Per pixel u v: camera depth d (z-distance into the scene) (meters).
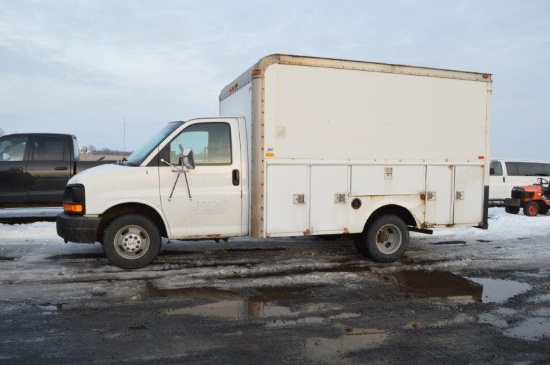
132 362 3.86
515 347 4.27
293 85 6.88
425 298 5.75
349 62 7.11
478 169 7.96
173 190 6.77
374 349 4.19
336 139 7.14
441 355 4.09
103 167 7.11
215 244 8.92
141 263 6.77
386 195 7.44
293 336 4.46
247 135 7.06
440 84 7.65
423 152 7.62
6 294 5.60
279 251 8.35
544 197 14.82
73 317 4.87
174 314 5.02
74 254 7.69
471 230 11.18
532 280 6.65
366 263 7.55
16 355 3.95
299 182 7.00
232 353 4.06
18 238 9.01
